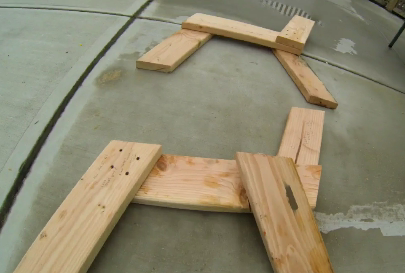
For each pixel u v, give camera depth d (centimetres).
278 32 194
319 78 173
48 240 86
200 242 99
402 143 146
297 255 89
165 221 102
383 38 233
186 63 165
